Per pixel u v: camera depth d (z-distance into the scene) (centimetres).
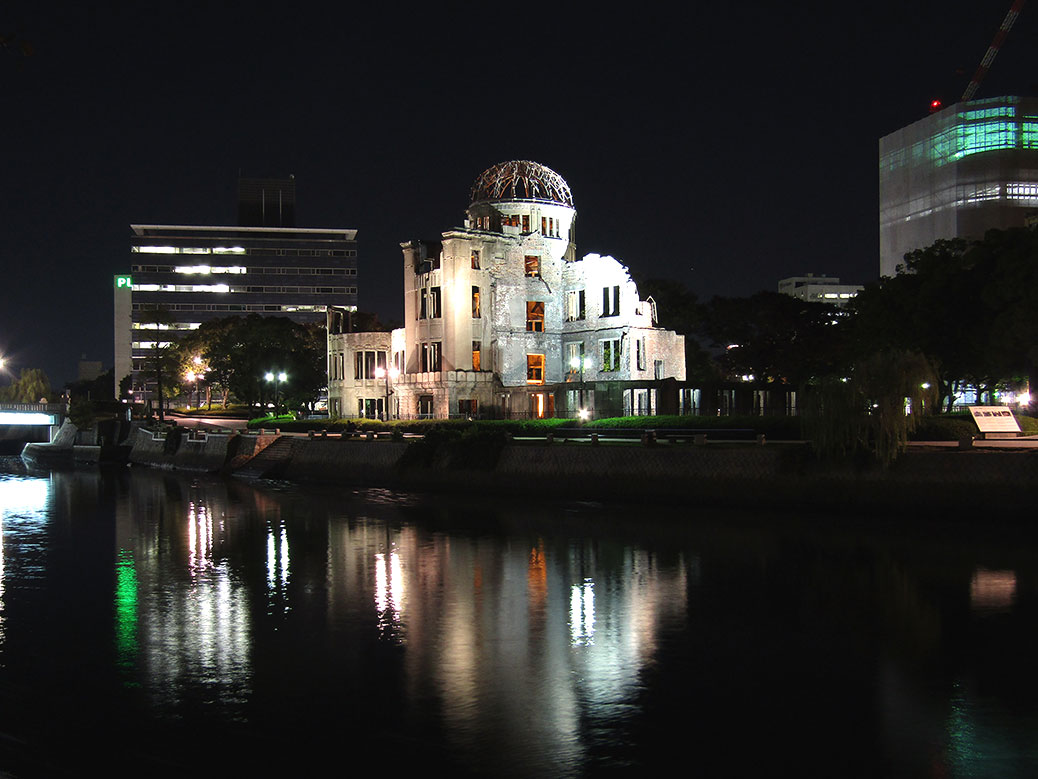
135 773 1678
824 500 4491
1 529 5016
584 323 9100
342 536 4509
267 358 11056
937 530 3975
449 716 1947
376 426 8325
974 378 7094
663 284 10394
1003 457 4003
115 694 2112
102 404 13138
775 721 1897
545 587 3228
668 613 2816
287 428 9450
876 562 3444
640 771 1662
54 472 10025
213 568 3722
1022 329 5388
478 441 6228
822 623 2658
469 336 8712
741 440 5716
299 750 1773
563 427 6819
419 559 3822
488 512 5256
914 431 4409
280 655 2419
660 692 2084
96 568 3759
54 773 1678
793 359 8925
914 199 18825
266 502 6166
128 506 6156
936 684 2119
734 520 4531
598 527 4541
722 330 9469
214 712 1988
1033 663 2264
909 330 6531
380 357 9575
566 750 1759
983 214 17138
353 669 2286
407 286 9319
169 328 19612
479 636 2589
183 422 12106
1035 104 17162
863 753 1731
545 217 9494
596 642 2509
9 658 2409
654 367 8538
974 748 1750
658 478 5178
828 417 4450
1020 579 3109
